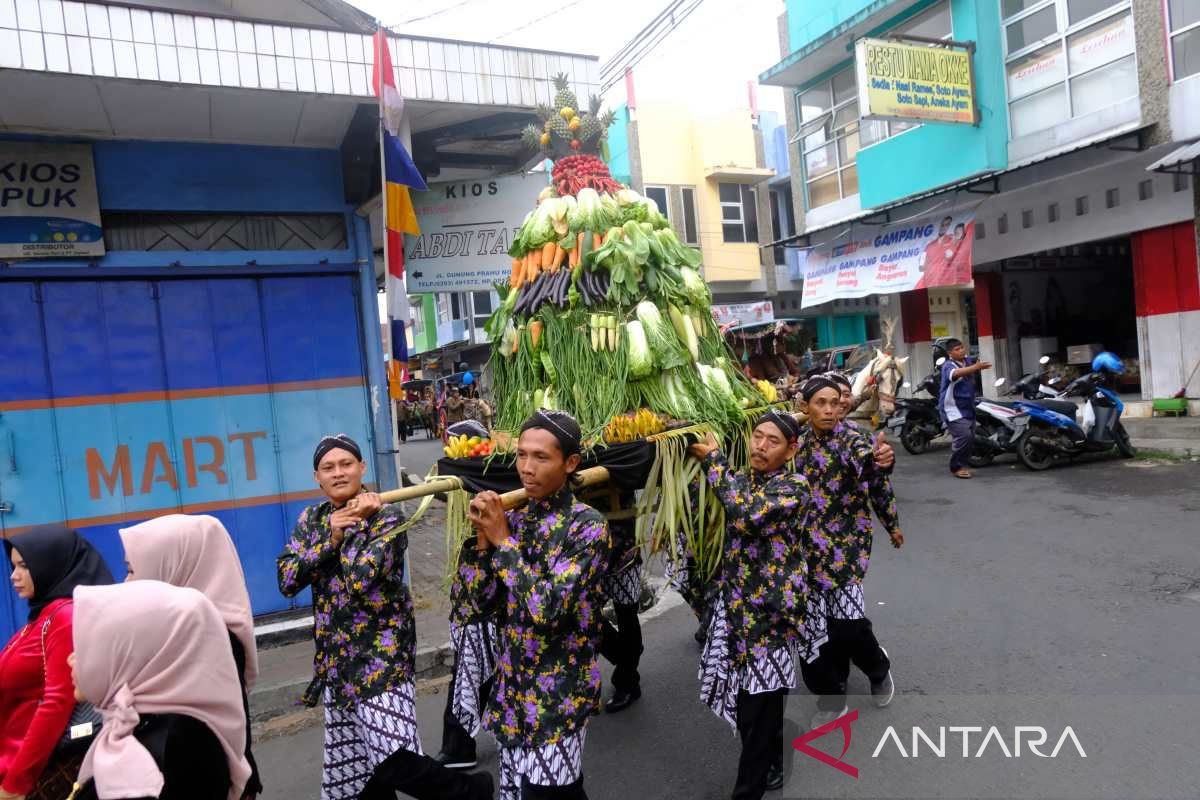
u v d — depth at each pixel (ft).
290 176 18.28
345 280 18.76
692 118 71.41
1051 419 28.12
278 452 18.08
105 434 16.74
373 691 9.28
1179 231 33.71
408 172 16.17
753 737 9.69
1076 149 32.65
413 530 29.89
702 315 13.71
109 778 5.92
